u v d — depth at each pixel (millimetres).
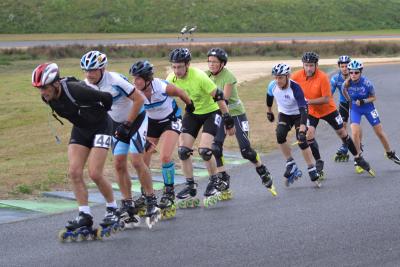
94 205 20359
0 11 142750
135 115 16562
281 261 14023
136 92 16516
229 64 88062
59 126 42000
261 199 20875
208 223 17750
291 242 15570
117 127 17375
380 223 17250
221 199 20906
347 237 15930
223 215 18719
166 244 15578
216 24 150625
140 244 15617
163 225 17703
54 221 18016
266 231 16656
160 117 18859
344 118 29797
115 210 16609
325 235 16156
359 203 19812
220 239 15969
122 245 15531
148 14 150750
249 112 45000
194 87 19484
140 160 17516
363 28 164000
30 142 36656
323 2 172875
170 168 18609
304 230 16703
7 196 21375
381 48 112250
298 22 159375
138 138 17406
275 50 107562
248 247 15172
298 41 121375
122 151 17109
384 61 97750
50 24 140500
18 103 51594
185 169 19969
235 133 21172
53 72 14742
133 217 17484
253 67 83438
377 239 15695
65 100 15164
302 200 20531
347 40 121188
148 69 17859
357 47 111188
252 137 34938
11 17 139500
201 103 19844
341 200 20344
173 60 19172
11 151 34125
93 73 16016
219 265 13766
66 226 15992
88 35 133125
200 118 20062
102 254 14711
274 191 21359
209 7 158000
